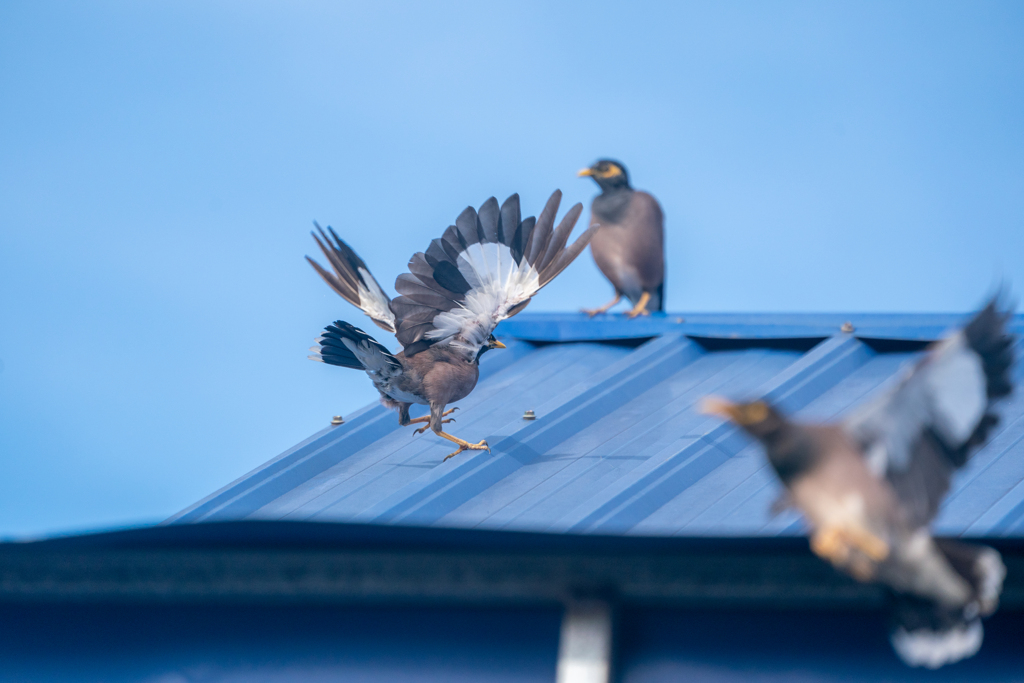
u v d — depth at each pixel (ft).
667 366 53.06
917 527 19.66
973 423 19.94
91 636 30.42
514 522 37.32
